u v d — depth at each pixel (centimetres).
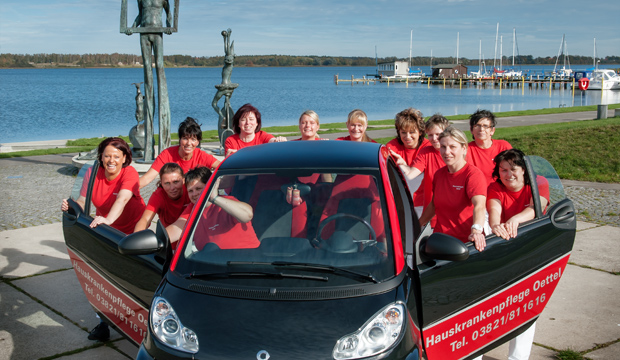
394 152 609
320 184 364
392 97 7581
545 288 426
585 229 854
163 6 1414
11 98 7788
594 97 6506
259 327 299
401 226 355
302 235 347
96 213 520
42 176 1444
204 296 320
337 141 430
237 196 367
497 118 2814
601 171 1347
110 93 9400
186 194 498
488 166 568
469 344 379
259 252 340
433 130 543
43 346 501
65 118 4647
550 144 1655
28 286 653
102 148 495
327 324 297
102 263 439
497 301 391
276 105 6088
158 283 376
